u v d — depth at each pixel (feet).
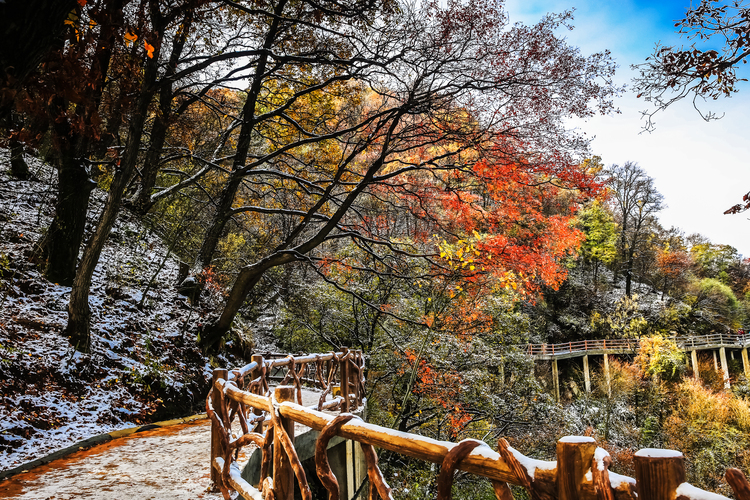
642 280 164.45
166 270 42.57
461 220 33.76
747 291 181.78
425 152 35.55
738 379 120.47
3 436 17.53
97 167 39.96
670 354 99.40
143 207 47.37
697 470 72.08
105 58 21.53
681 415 83.51
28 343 24.22
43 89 11.87
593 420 82.94
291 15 36.63
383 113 31.09
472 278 32.99
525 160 28.99
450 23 27.58
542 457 48.21
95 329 29.04
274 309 65.00
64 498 12.61
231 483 11.05
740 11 17.89
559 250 30.99
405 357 43.21
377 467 5.91
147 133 41.50
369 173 31.55
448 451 4.68
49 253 31.73
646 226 167.02
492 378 46.80
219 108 44.34
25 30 9.81
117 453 17.42
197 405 29.91
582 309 133.08
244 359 40.73
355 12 28.68
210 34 34.83
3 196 38.24
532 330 109.19
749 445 74.28
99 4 13.19
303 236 61.36
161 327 33.86
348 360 27.99
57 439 19.01
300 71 41.19
